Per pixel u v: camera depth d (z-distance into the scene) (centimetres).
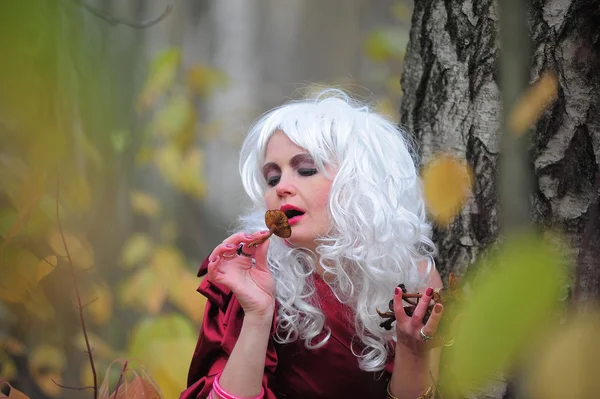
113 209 409
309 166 223
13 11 81
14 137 123
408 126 256
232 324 219
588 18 207
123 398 214
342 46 1059
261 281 208
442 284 234
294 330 226
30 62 87
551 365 75
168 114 519
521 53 112
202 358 223
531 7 212
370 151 225
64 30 116
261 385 208
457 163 127
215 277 204
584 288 197
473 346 68
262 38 1012
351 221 221
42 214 289
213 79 606
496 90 233
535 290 66
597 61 207
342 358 229
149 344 324
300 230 222
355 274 227
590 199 205
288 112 231
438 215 128
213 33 965
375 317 222
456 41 243
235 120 757
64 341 345
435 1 249
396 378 215
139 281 424
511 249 71
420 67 254
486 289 68
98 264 393
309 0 1111
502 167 111
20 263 294
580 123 207
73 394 355
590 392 75
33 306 319
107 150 373
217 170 761
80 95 115
